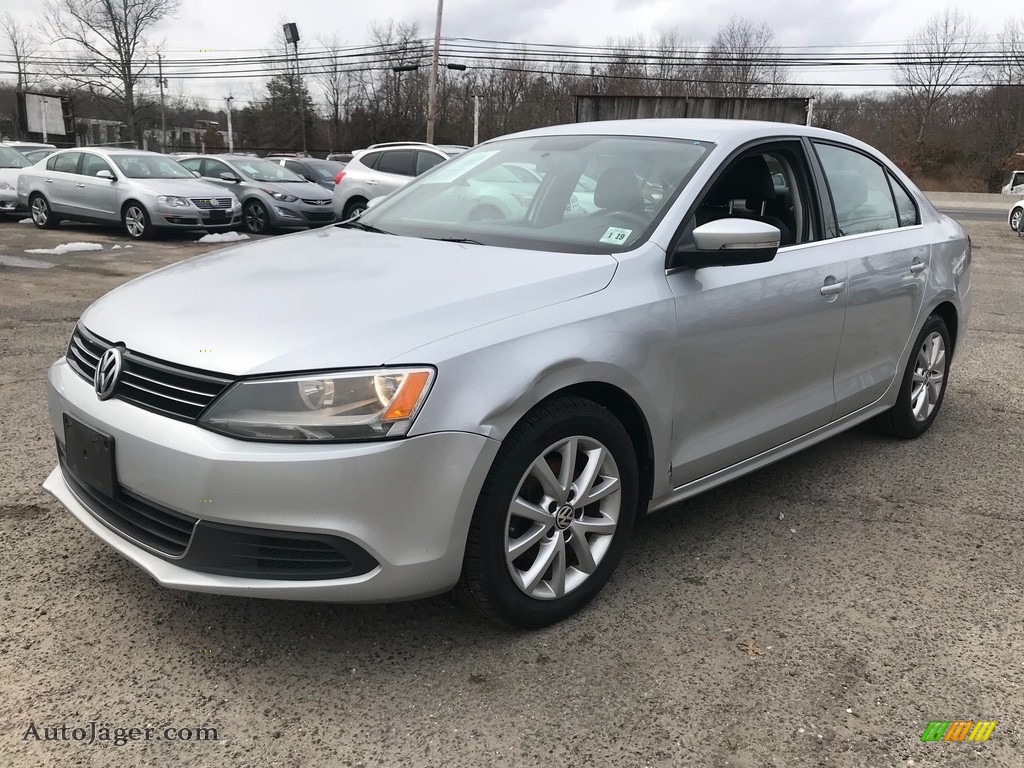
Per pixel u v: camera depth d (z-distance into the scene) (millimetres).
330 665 2418
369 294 2457
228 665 2402
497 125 55812
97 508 2512
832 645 2580
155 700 2244
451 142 56125
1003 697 2350
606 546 2719
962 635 2658
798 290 3277
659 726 2193
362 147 57281
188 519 2213
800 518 3506
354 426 2119
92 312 2697
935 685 2396
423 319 2299
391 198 3854
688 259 2824
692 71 50062
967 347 6953
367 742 2111
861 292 3664
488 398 2242
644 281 2742
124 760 2025
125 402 2336
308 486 2096
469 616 2693
